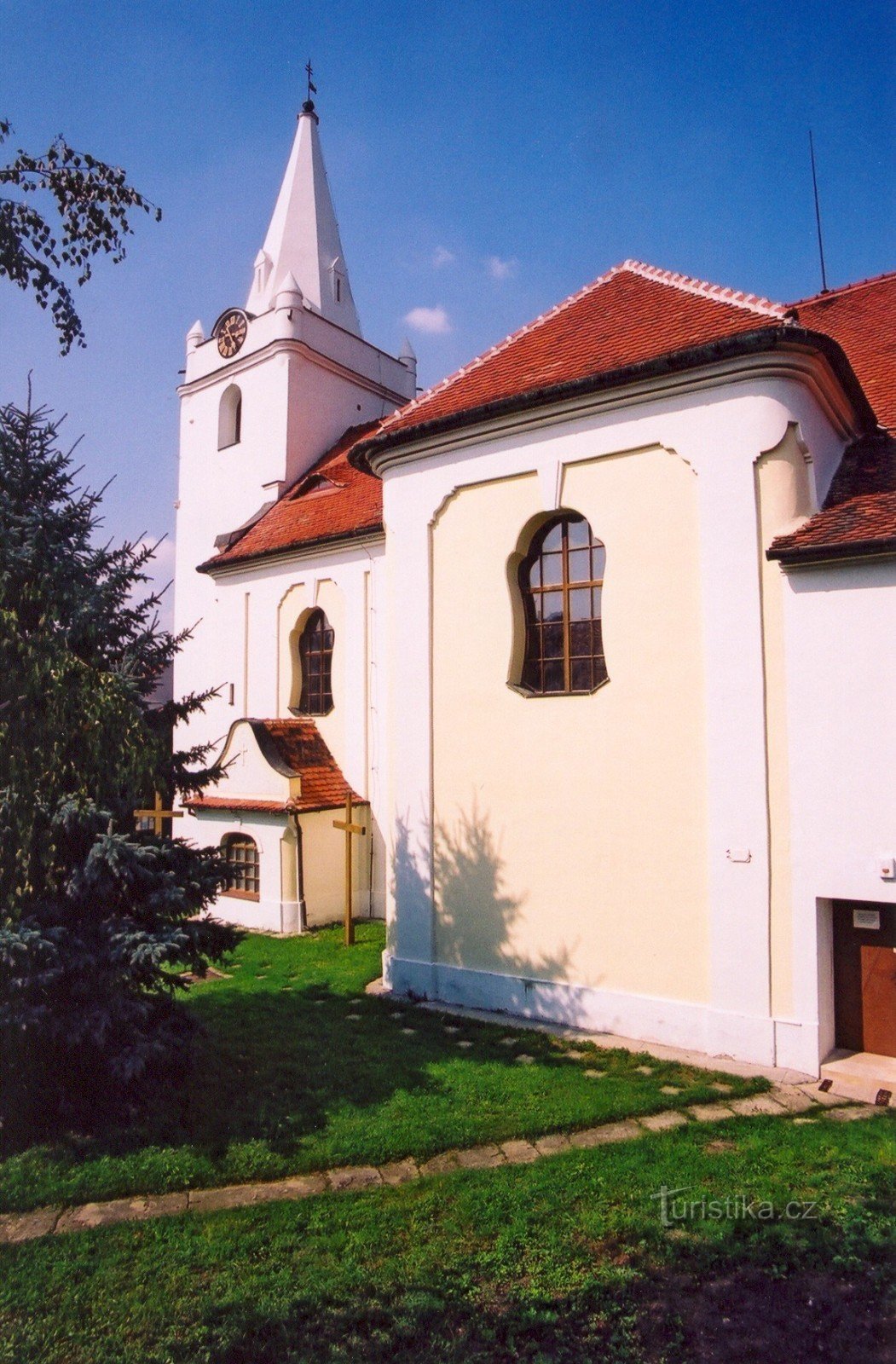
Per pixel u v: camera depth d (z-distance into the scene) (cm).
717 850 849
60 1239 520
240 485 2083
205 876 723
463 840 1046
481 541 1056
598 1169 600
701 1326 443
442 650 1086
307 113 2369
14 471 700
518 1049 859
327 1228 530
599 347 1009
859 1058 811
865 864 777
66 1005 648
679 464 901
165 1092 714
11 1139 639
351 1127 665
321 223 2295
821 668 808
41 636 664
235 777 1545
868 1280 480
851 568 798
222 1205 562
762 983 818
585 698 955
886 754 774
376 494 1684
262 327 2067
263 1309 450
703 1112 709
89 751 678
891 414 1043
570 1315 448
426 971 1053
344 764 1584
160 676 772
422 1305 453
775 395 849
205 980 1120
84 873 651
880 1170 598
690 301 1008
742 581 850
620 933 913
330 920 1475
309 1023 938
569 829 958
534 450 1005
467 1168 611
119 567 745
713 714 860
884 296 1380
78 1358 421
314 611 1692
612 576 941
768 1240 514
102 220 827
